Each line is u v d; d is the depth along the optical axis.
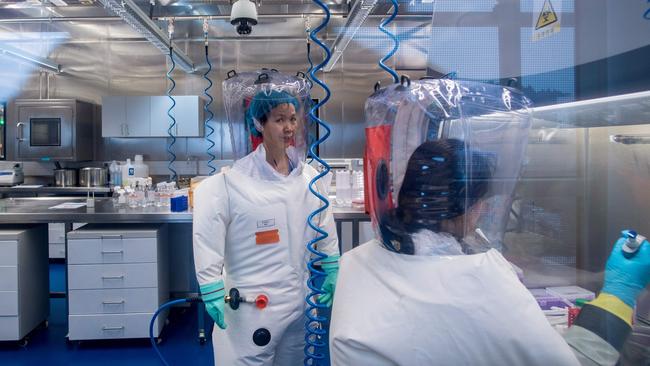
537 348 0.67
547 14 0.90
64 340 2.66
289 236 1.46
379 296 0.77
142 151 5.22
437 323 0.70
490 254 0.79
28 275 2.59
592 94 0.82
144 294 2.51
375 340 0.71
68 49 5.14
